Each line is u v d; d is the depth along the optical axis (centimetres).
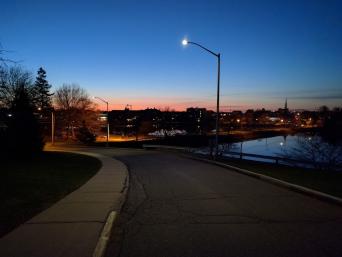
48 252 586
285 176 1552
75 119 8450
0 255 571
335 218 822
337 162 2555
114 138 9256
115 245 641
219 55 2606
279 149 6781
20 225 748
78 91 8638
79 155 3341
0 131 2652
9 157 2538
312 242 645
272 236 683
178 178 1623
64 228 729
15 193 1109
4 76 6069
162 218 841
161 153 3731
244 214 868
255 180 1528
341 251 597
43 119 8438
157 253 597
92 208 927
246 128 18212
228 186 1348
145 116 16438
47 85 9200
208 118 17575
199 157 2950
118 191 1212
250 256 577
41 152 2934
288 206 959
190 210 924
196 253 594
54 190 1209
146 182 1491
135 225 780
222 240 661
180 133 12500
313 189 1156
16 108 2667
